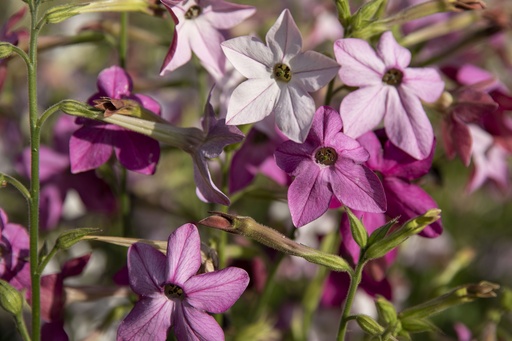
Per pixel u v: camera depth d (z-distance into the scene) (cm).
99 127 58
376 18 58
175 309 54
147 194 76
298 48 55
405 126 57
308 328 71
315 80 55
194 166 56
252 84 55
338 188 55
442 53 69
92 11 57
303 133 54
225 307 53
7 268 58
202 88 70
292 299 77
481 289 56
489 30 69
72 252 77
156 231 80
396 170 58
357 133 56
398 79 57
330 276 69
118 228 75
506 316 84
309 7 85
